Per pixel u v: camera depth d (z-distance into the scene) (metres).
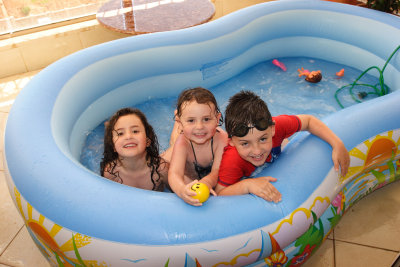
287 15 2.86
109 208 1.16
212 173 1.62
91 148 2.10
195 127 1.44
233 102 1.37
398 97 1.72
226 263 1.16
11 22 3.16
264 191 1.24
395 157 1.72
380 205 1.85
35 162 1.36
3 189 2.03
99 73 2.21
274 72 2.84
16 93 3.01
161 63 2.41
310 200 1.28
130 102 2.45
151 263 1.11
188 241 1.11
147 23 2.82
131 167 1.63
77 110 2.04
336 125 1.56
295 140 1.56
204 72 2.57
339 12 2.77
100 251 1.13
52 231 1.19
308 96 2.54
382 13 2.70
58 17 3.36
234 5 4.11
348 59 2.85
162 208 1.17
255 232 1.16
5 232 1.77
